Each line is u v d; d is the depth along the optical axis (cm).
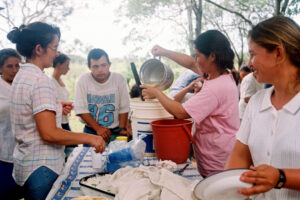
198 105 139
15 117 135
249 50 88
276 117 86
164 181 108
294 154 80
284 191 84
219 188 77
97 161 146
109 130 234
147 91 157
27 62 140
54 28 140
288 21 81
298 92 84
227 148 147
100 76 232
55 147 140
